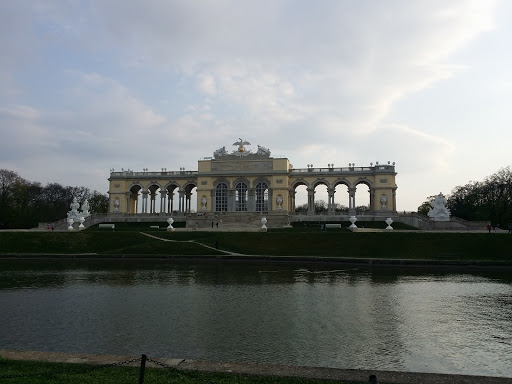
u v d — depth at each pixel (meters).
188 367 14.09
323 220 106.75
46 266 53.03
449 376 13.32
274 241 71.19
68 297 31.78
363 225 100.81
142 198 124.81
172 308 27.80
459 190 148.88
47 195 159.88
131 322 24.22
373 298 31.20
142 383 12.33
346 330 22.58
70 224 97.25
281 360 17.94
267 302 29.64
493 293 33.44
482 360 18.19
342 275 43.97
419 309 27.62
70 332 22.27
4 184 131.62
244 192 118.75
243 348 19.53
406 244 64.88
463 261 50.41
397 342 20.58
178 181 124.62
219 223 104.62
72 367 13.86
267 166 117.62
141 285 37.31
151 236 76.56
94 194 178.00
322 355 18.61
